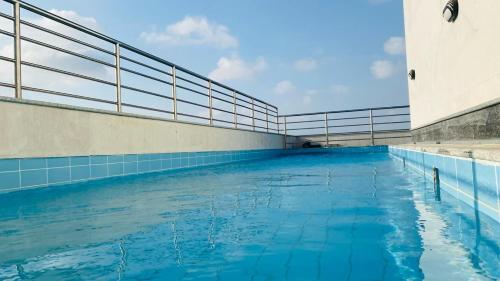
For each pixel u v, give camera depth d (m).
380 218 2.00
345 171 5.10
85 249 1.57
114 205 2.71
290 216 2.13
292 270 1.23
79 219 2.22
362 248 1.46
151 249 1.54
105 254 1.49
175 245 1.59
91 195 3.26
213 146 7.88
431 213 2.11
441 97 4.19
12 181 3.38
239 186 3.73
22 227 2.03
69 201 2.93
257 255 1.41
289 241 1.59
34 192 3.48
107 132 4.76
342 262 1.30
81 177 4.25
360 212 2.19
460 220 1.92
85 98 4.55
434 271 1.18
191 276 1.21
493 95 2.53
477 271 1.18
